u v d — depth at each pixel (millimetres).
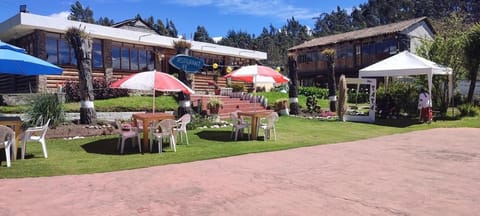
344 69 37875
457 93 22844
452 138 12562
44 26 18344
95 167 8273
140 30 30688
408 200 5773
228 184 6754
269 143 11844
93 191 6348
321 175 7418
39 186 6672
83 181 7023
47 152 10000
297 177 7262
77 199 5898
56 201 5801
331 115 20047
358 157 9375
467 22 37094
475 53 20094
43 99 13023
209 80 27469
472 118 18531
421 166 8211
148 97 19250
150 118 10375
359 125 16688
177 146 11273
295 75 20938
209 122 15547
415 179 7051
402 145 11273
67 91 17656
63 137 11859
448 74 18828
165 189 6457
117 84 10672
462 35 21172
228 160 9055
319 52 39781
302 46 41219
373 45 35938
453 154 9641
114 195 6109
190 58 15469
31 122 12398
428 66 17125
